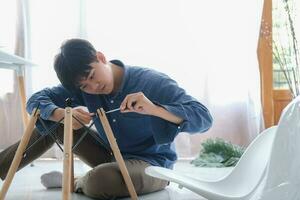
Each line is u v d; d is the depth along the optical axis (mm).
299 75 2594
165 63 2537
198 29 2543
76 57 1150
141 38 2521
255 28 2559
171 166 1580
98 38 2506
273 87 2682
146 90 1325
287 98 2682
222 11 2553
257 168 1052
